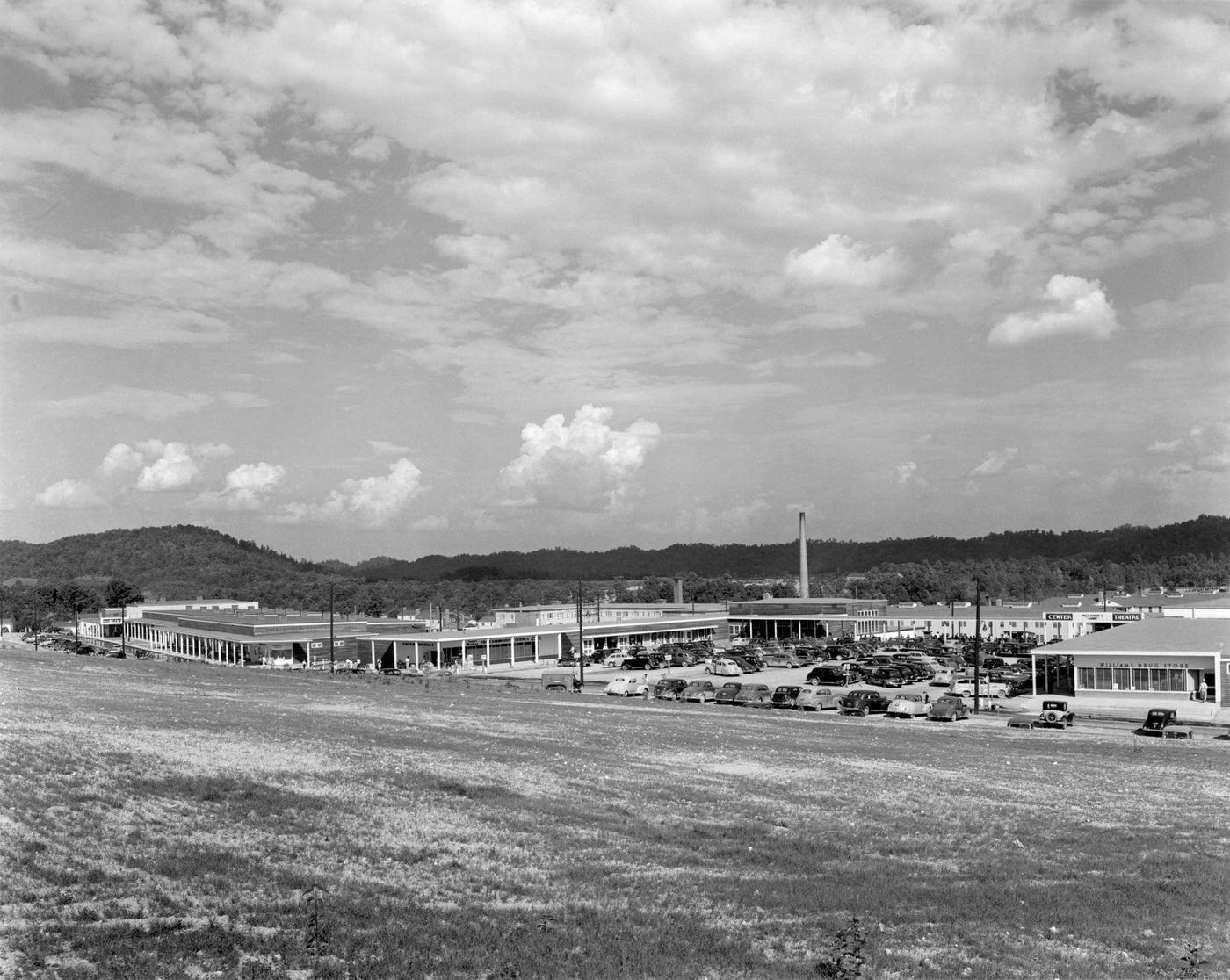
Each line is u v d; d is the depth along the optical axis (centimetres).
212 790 2781
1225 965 1933
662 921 2023
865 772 4209
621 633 14475
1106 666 8538
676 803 3303
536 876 2323
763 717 6681
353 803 2852
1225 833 3266
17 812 2392
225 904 1934
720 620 17000
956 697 7450
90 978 1572
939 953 1920
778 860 2634
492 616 19475
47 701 4650
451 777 3366
